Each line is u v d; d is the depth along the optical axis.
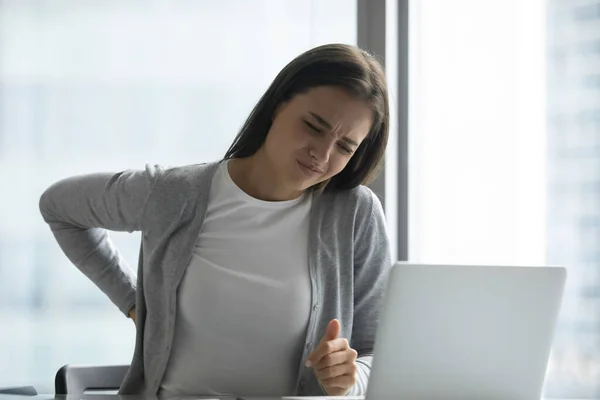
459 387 1.77
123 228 2.21
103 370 2.29
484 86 3.72
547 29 3.69
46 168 3.34
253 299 2.13
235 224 2.17
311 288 2.18
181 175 2.19
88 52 3.38
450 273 1.71
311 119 2.05
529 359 1.79
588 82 3.66
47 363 3.31
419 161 3.69
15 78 3.34
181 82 3.43
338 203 2.28
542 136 3.69
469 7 3.74
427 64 3.71
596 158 3.66
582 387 3.61
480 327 1.75
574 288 3.64
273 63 3.50
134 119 3.40
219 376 2.12
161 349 2.11
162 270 2.13
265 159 2.17
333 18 3.55
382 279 2.32
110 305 3.36
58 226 2.30
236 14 3.48
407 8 3.65
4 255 3.30
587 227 3.65
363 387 2.02
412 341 1.72
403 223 3.63
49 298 3.32
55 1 3.37
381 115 2.17
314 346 2.16
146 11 3.42
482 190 3.72
